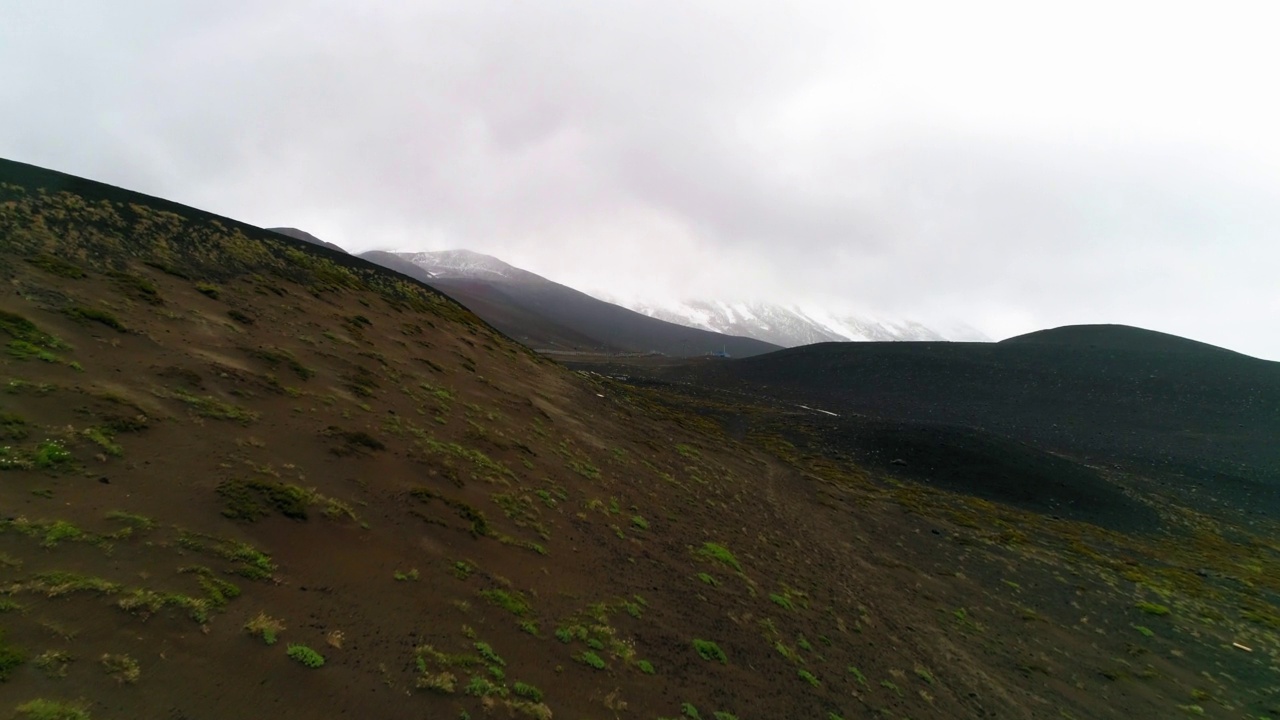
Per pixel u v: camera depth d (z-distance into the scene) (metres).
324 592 13.27
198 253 34.62
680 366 186.00
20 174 31.50
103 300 23.22
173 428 16.97
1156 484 74.75
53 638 9.04
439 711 11.30
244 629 11.05
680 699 15.32
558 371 65.12
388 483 19.92
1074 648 29.55
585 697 13.77
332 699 10.45
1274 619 36.62
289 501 15.78
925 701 20.58
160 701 8.85
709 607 21.44
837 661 21.16
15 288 20.72
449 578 16.19
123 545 11.74
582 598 18.47
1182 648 31.17
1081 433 101.94
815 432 83.38
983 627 29.91
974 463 70.38
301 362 27.06
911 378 140.62
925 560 39.09
